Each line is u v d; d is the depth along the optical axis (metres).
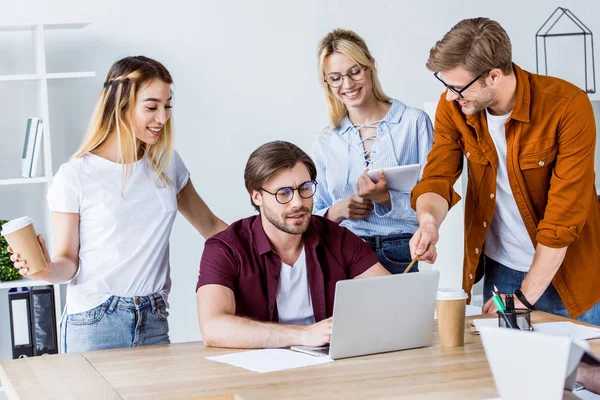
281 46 4.20
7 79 3.50
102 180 2.46
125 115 2.48
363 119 3.03
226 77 4.14
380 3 4.32
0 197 3.85
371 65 2.95
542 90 2.43
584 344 1.35
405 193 2.86
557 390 1.19
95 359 2.00
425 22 4.39
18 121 3.85
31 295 3.52
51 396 1.67
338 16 4.26
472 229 2.68
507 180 2.57
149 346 2.14
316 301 2.33
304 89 4.25
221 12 4.11
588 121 2.40
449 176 2.63
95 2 3.95
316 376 1.75
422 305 2.02
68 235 2.42
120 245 2.46
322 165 3.11
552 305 2.62
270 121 4.21
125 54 4.00
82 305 2.43
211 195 4.16
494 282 2.74
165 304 2.56
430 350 2.00
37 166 3.82
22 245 2.13
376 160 2.99
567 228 2.36
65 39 3.91
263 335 2.06
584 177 2.38
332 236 2.43
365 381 1.70
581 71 4.63
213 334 2.10
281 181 2.23
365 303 1.92
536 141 2.44
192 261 4.12
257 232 2.30
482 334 1.27
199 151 4.13
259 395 1.61
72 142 3.93
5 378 1.85
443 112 2.64
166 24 4.05
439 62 2.34
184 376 1.79
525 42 4.56
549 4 4.57
